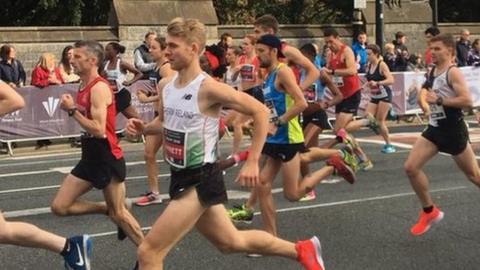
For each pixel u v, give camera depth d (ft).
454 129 20.90
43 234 16.44
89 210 18.86
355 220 24.34
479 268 19.06
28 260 19.88
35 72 44.78
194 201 14.05
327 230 23.02
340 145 34.47
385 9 74.28
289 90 19.51
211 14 65.92
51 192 30.40
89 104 18.25
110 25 63.31
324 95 33.37
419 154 21.21
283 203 27.04
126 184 31.76
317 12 91.97
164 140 14.49
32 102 44.37
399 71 59.26
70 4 75.20
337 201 27.37
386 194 28.68
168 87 14.46
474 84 59.52
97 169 18.38
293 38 68.74
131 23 62.18
